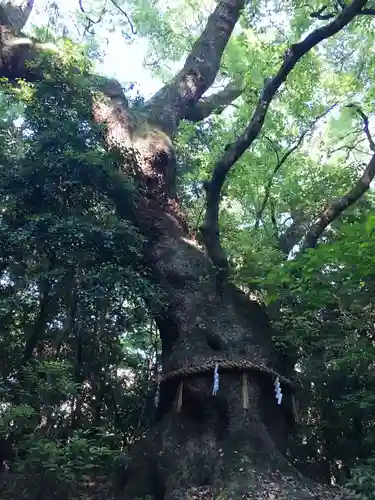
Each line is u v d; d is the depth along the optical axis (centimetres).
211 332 1022
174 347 1045
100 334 1196
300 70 1573
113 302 1057
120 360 1309
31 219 1011
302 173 1605
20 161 1098
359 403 980
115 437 1084
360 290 1035
